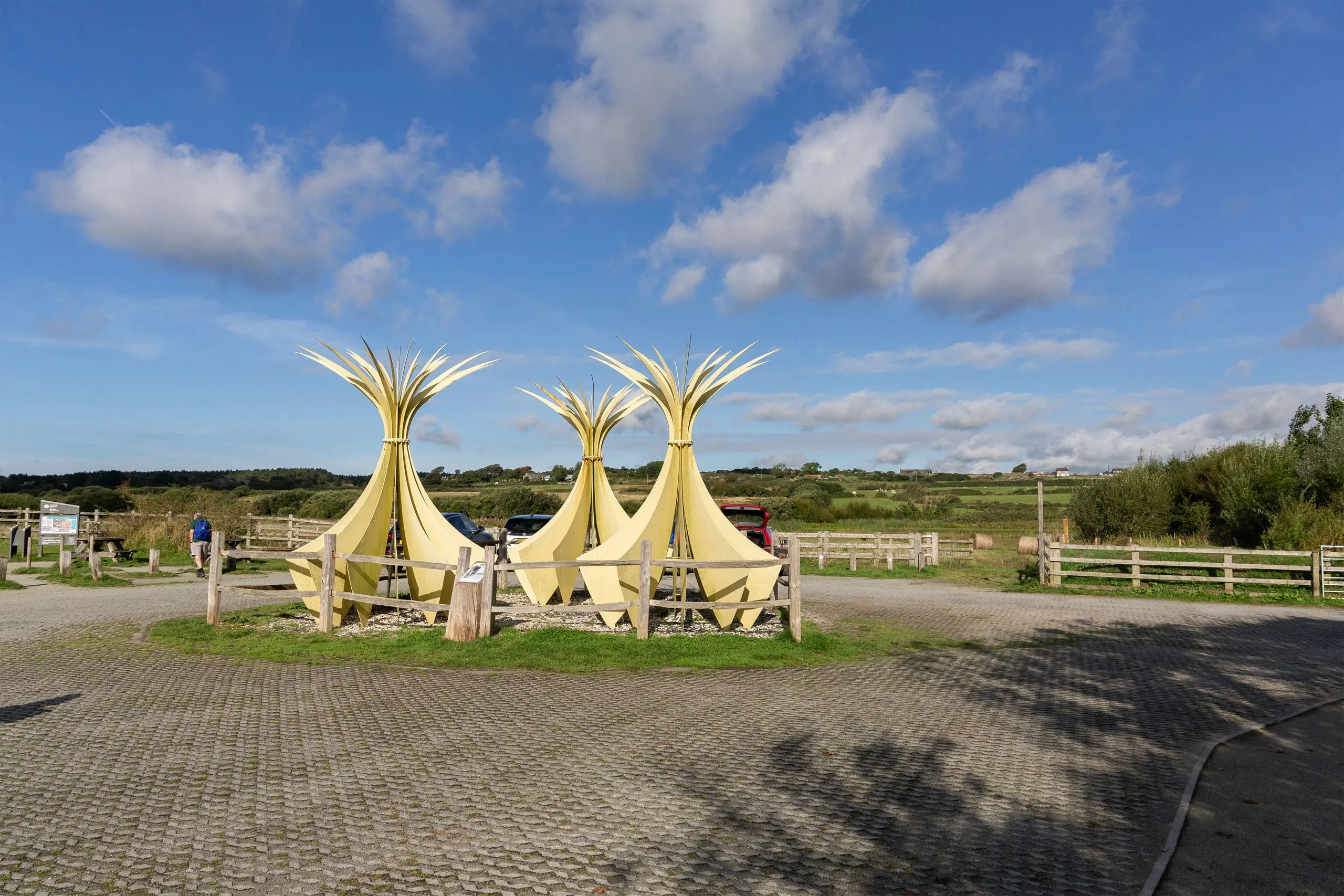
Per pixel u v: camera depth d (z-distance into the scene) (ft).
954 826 15.81
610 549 41.22
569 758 19.97
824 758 20.18
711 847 14.58
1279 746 21.77
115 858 13.78
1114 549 62.59
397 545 44.68
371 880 13.01
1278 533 69.62
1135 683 29.81
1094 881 13.42
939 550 91.35
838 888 13.00
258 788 17.46
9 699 25.58
